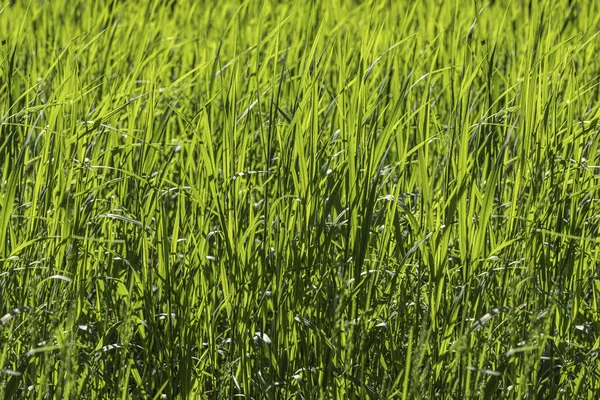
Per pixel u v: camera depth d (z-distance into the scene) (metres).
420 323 3.55
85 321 3.75
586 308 3.79
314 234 3.47
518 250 3.59
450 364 3.32
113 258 3.50
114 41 5.62
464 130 3.42
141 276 3.46
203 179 3.77
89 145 3.99
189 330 3.45
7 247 3.40
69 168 3.54
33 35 5.86
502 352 3.54
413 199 4.15
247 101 4.22
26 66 5.44
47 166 3.55
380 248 3.46
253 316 3.51
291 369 3.47
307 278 3.41
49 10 6.64
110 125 4.04
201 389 3.55
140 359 4.07
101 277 3.39
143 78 5.27
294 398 3.51
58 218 3.49
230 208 3.56
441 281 3.33
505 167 3.83
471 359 3.38
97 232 3.70
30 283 3.39
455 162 3.64
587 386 3.66
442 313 3.52
